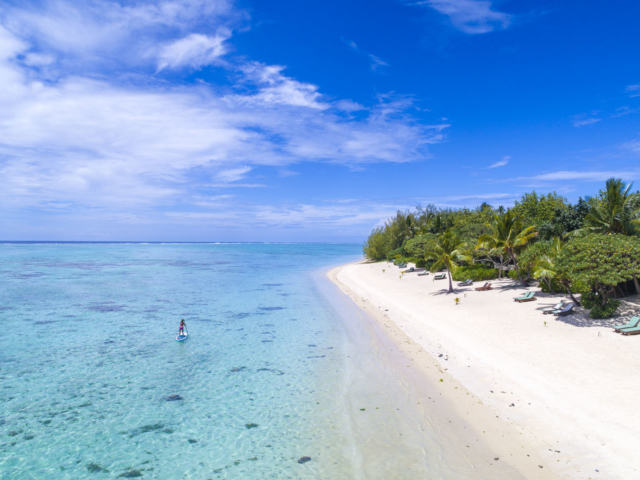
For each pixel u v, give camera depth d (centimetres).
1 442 1120
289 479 922
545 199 4472
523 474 895
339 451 1045
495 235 3519
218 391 1488
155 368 1758
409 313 2789
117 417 1278
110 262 9338
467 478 891
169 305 3431
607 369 1409
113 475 958
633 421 1058
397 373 1628
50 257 11262
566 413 1151
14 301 3634
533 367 1522
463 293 3198
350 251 19200
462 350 1850
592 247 2012
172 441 1123
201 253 15438
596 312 1978
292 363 1809
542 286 2850
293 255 14188
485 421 1163
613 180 2767
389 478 908
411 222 7800
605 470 883
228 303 3544
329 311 3114
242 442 1109
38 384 1570
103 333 2414
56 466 1000
